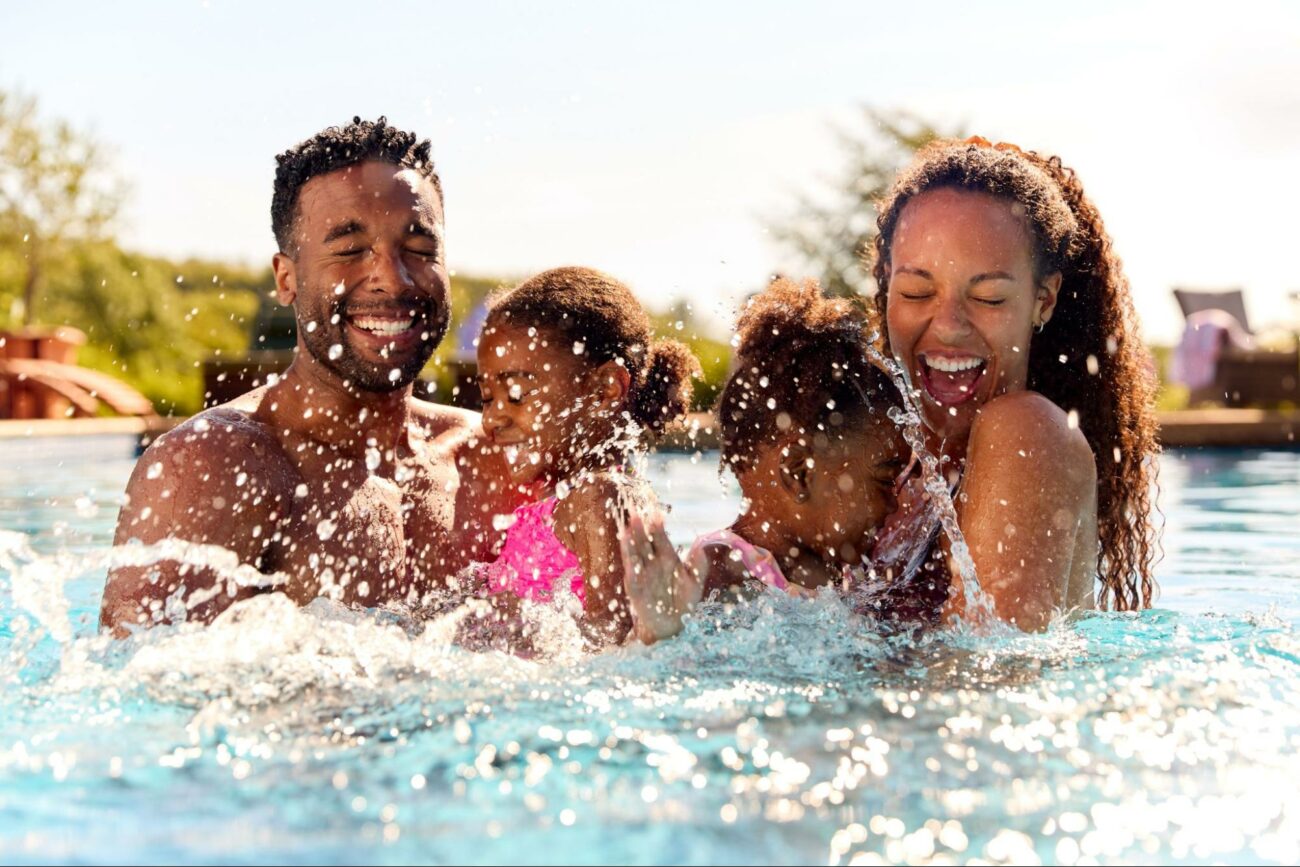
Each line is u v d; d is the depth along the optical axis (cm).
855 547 270
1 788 163
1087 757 169
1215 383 1348
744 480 272
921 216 278
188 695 201
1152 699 196
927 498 279
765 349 271
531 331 297
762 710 191
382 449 292
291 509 273
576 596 280
